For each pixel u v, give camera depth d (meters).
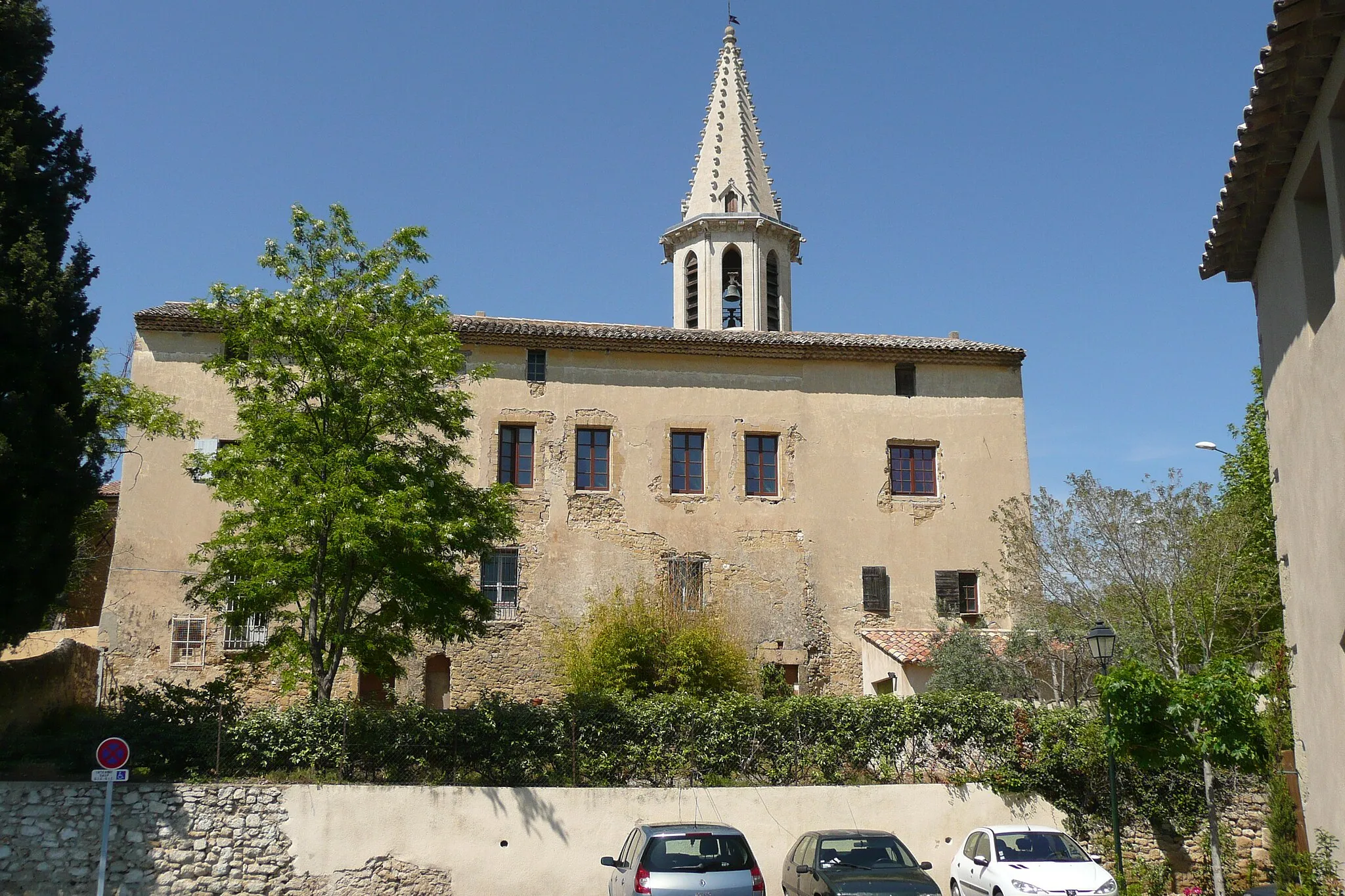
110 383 25.52
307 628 21.59
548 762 19.92
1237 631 28.89
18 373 18.22
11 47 19.67
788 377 31.23
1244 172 12.72
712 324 41.16
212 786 18.14
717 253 41.78
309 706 19.72
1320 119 11.09
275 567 20.11
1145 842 20.28
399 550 20.92
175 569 27.30
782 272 42.47
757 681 27.08
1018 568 29.00
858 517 30.59
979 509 31.08
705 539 29.88
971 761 21.08
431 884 18.50
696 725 20.59
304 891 18.02
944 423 31.53
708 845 14.98
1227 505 28.86
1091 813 20.53
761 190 43.16
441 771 19.47
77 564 32.56
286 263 21.86
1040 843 17.58
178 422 26.67
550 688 28.17
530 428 29.83
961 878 18.12
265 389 21.55
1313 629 12.57
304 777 18.89
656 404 30.50
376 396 20.67
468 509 22.06
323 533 20.22
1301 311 12.38
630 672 24.81
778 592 29.81
